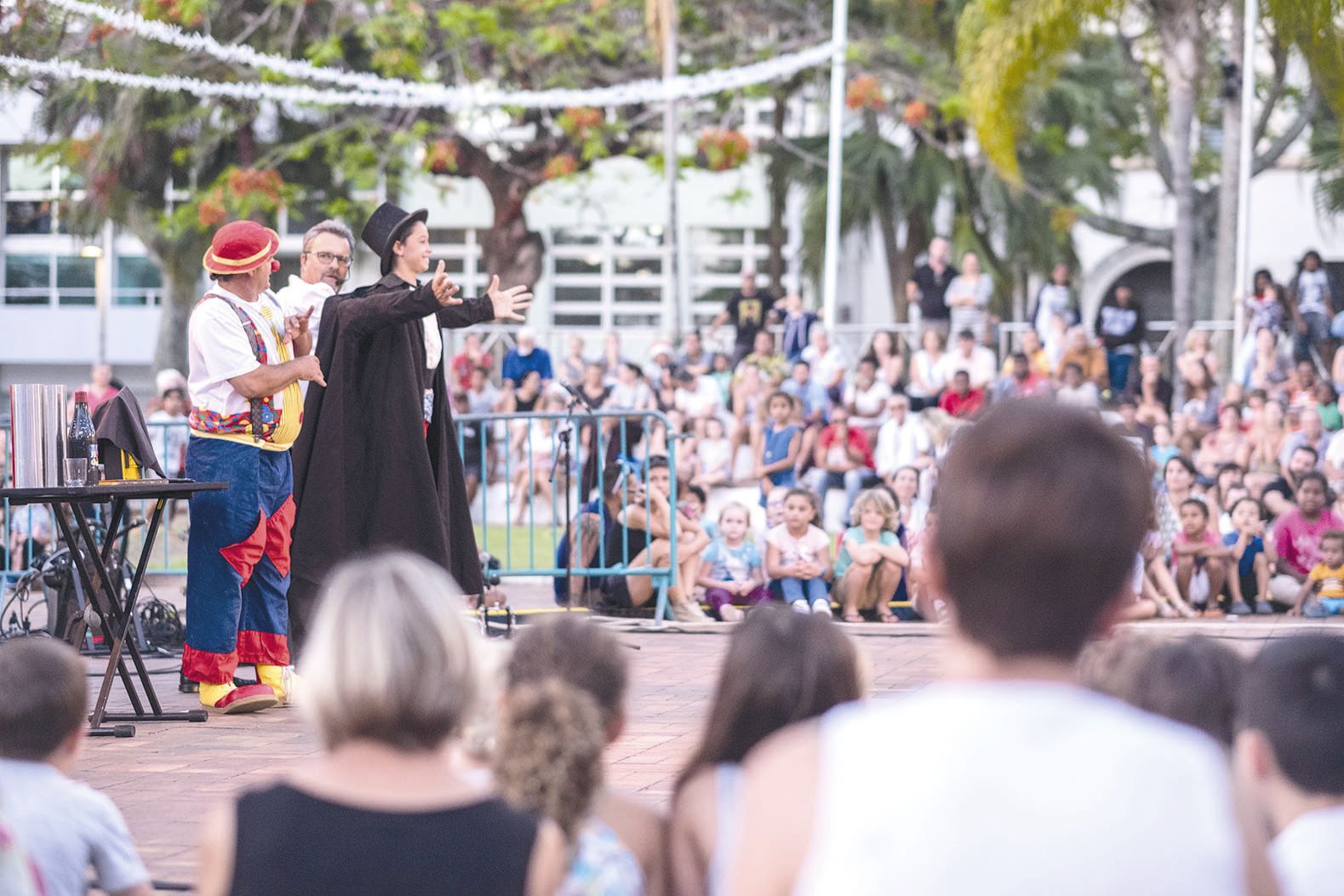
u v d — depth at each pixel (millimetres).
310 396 9938
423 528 9945
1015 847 2104
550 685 3494
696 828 3803
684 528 14078
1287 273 38500
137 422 9398
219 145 32781
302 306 10258
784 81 33406
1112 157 36062
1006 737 2168
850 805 2182
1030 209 34344
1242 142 26141
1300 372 20547
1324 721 3020
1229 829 2168
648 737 8453
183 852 6184
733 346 26859
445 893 2781
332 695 2867
